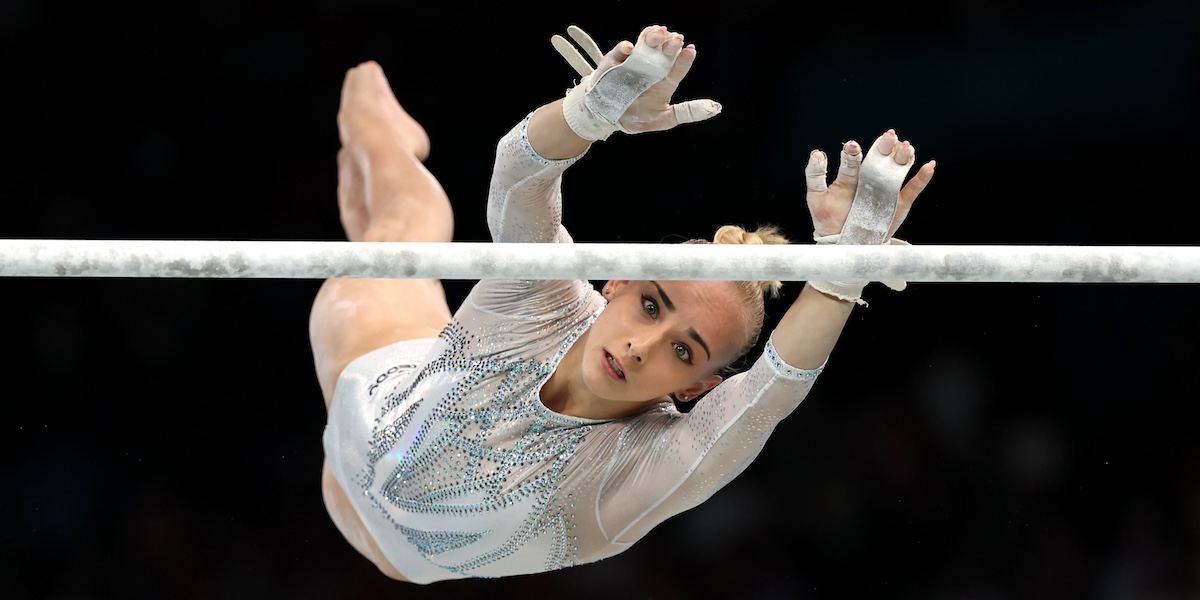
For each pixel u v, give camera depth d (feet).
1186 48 74.08
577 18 76.43
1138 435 75.92
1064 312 77.15
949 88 75.82
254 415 77.66
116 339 77.15
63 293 76.89
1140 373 76.48
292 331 78.23
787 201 74.79
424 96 77.41
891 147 31.48
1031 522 74.49
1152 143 75.25
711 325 36.17
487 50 77.20
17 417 75.87
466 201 77.15
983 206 76.79
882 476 75.41
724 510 75.41
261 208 78.59
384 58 78.02
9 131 77.30
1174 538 73.97
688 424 37.73
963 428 76.02
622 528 39.27
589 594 74.59
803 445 76.38
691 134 74.84
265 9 78.33
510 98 77.20
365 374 43.80
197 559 74.79
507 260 30.53
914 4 75.82
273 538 75.92
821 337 34.45
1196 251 30.83
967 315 77.77
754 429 36.01
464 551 40.75
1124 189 75.87
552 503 38.78
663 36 30.89
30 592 73.31
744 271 30.55
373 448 41.45
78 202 77.61
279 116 78.59
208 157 78.33
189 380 77.41
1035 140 75.92
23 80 77.41
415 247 30.58
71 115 77.77
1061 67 75.36
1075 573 73.61
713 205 74.90
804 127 75.31
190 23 78.18
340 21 78.23
